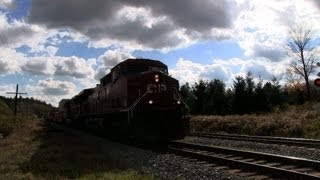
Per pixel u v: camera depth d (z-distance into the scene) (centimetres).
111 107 2908
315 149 1919
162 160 1722
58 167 1559
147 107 2431
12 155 2027
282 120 3309
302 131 2994
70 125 6062
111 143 2503
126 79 2464
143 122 2406
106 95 3122
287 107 4853
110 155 1927
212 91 5612
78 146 2402
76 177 1336
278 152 1905
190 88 6034
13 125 4791
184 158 1780
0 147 2573
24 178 1315
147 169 1532
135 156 1870
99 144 2462
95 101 3684
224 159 1562
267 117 3672
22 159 1839
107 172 1415
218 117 4150
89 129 4088
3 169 1538
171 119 2448
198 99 5616
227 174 1344
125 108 2475
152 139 2447
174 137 2436
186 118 2467
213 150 1978
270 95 5438
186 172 1420
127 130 2480
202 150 2066
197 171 1423
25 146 2520
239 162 1466
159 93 2470
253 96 5272
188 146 2234
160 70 2700
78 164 1639
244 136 2797
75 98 5566
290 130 3031
